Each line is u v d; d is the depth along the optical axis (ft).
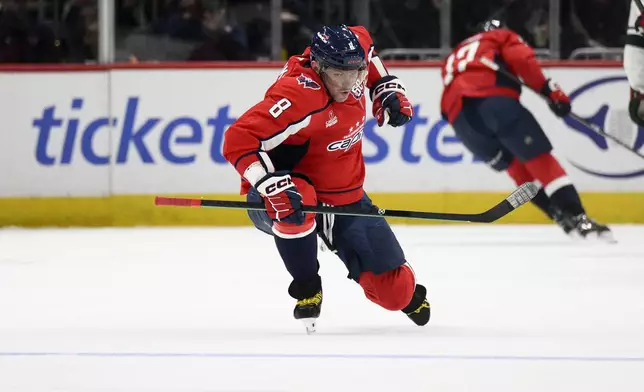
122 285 63.67
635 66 70.79
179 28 101.50
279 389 36.14
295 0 100.27
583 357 41.22
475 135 83.05
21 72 98.02
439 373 38.40
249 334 47.37
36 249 82.23
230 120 97.19
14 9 102.27
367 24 100.53
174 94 97.40
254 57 102.27
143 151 97.81
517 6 99.19
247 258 75.92
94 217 98.53
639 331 47.11
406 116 47.19
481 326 48.83
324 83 43.62
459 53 83.10
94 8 101.91
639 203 95.71
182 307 55.52
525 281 63.41
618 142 80.59
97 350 43.65
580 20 99.81
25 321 51.44
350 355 42.01
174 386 36.76
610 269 68.18
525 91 95.45
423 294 48.11
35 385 36.99
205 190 97.45
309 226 45.75
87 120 98.02
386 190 96.58
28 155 98.58
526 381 36.96
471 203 96.17
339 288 61.72
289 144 44.68
